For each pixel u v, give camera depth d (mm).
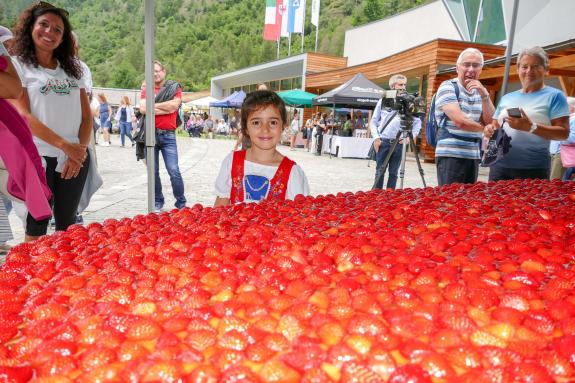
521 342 1057
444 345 1037
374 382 889
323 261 1627
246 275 1496
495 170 4758
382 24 29516
